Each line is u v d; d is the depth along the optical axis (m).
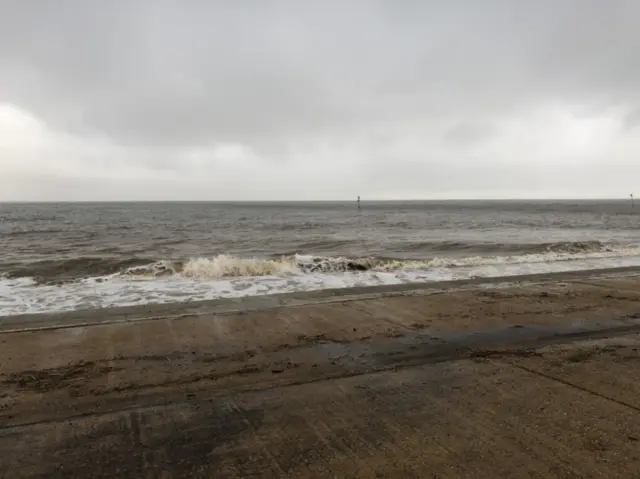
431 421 3.15
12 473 2.53
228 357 4.62
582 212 78.38
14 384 3.88
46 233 28.08
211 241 22.64
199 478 2.48
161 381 3.97
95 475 2.52
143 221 46.22
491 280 9.48
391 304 7.10
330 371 4.21
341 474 2.50
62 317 6.28
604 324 5.88
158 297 7.89
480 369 4.23
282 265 11.08
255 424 3.14
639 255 14.38
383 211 90.12
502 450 2.73
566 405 3.39
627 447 2.75
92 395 3.66
